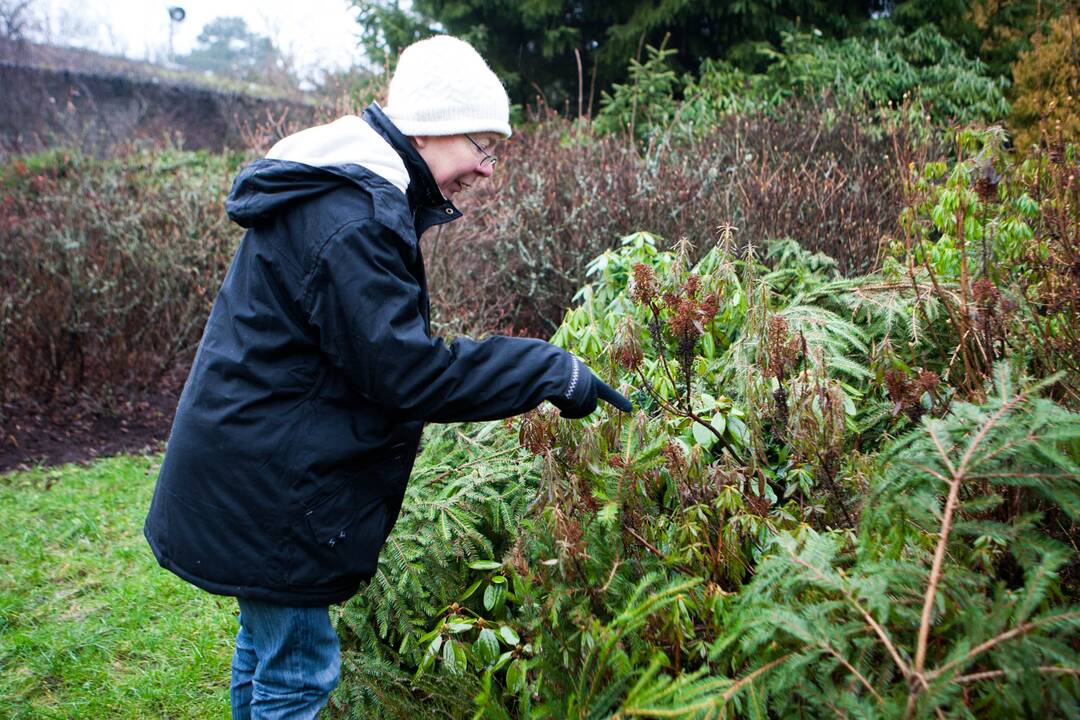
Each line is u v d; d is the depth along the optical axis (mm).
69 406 5434
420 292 1688
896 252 2838
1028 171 2707
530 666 1623
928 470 1389
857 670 1235
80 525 3717
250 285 1593
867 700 1203
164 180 6684
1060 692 1130
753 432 1890
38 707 2502
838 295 2502
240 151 11359
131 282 5449
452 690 1807
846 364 2086
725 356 2207
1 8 14430
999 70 8680
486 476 2205
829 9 9555
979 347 1878
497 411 1577
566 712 1520
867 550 1444
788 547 1437
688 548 1777
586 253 4672
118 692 2557
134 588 3158
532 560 1777
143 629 2898
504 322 5043
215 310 1684
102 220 5582
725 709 1273
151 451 4871
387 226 1524
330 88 9750
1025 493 1536
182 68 19750
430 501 2172
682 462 1787
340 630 2119
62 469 4551
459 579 2105
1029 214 2508
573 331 2494
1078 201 2305
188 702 2523
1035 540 1309
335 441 1590
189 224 5699
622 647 1636
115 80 12477
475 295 4887
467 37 10141
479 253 5109
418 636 2012
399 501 1781
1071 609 1168
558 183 5336
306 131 1666
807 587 1473
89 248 5449
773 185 4289
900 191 4152
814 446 1751
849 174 4578
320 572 1620
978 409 1440
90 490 4215
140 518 3855
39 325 5277
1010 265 2264
